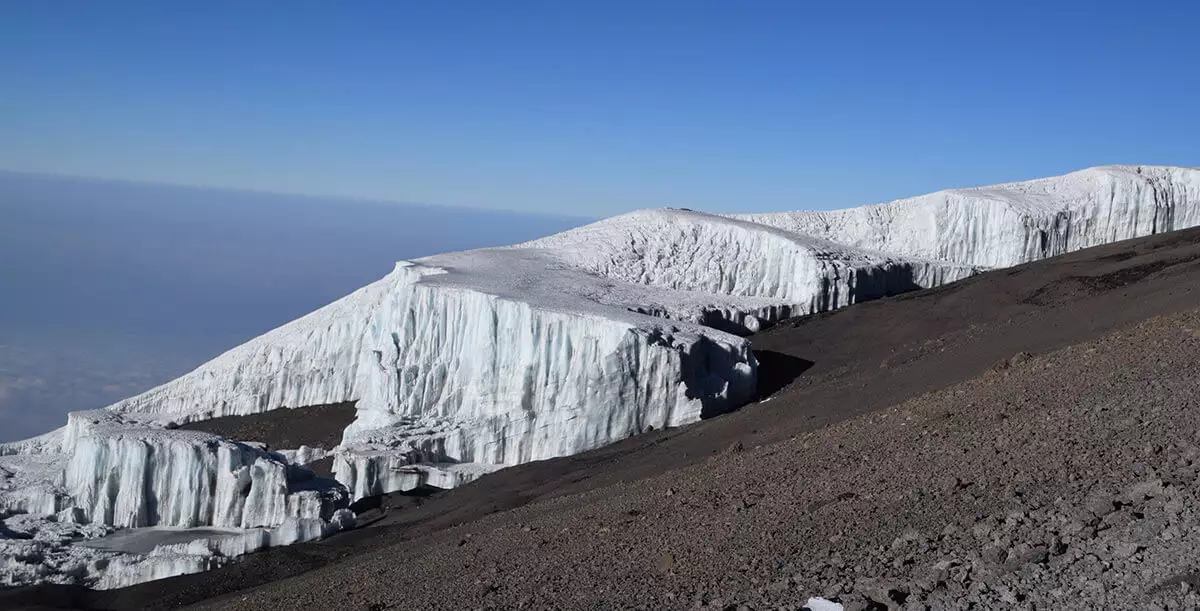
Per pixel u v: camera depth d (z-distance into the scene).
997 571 18.64
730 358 71.12
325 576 38.88
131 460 54.91
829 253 100.06
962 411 33.47
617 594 24.52
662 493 35.47
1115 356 34.12
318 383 93.75
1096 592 16.94
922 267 104.88
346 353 92.94
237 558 49.78
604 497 39.56
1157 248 91.88
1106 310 57.91
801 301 95.56
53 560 48.09
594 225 111.69
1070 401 30.11
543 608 24.81
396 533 52.16
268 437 86.75
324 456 75.00
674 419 66.56
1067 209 109.12
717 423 59.84
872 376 59.12
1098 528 19.42
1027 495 22.77
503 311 72.69
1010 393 33.75
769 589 21.59
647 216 109.38
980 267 106.69
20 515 54.66
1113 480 21.92
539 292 79.81
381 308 81.31
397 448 67.31
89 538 52.59
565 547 31.16
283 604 34.56
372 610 29.16
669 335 69.12
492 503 53.66
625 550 28.69
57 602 45.47
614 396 66.75
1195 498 19.11
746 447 46.72
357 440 69.19
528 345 70.38
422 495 62.75
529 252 103.56
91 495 54.81
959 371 51.53
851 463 31.38
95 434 55.78
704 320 87.44
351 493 64.50
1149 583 16.70
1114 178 110.38
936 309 86.50
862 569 21.17
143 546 51.12
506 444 69.06
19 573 46.94
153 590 45.94
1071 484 22.47
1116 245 99.19
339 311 97.69
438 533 45.03
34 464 69.00
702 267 100.81
